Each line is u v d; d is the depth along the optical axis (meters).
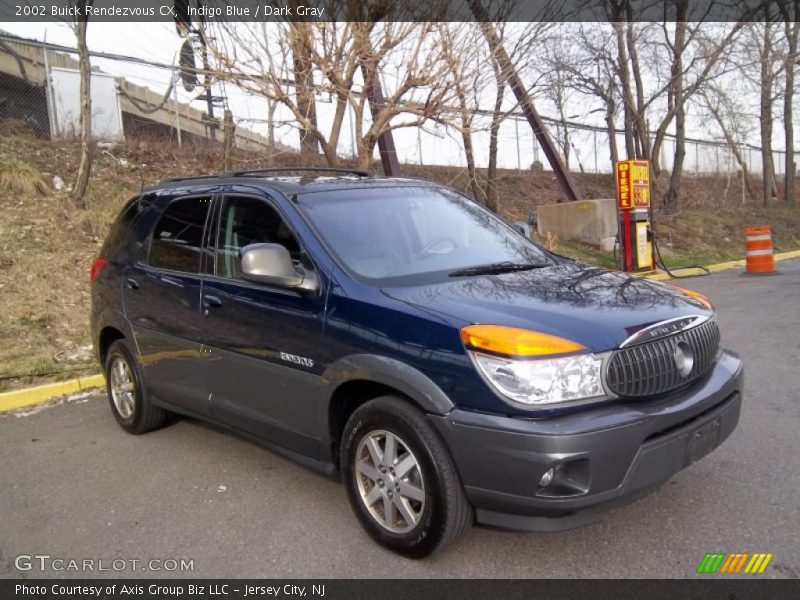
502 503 3.04
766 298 10.52
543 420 2.96
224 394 4.35
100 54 12.81
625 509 3.84
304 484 4.42
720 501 3.87
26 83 13.09
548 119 19.08
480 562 3.38
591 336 3.11
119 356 5.43
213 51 7.96
